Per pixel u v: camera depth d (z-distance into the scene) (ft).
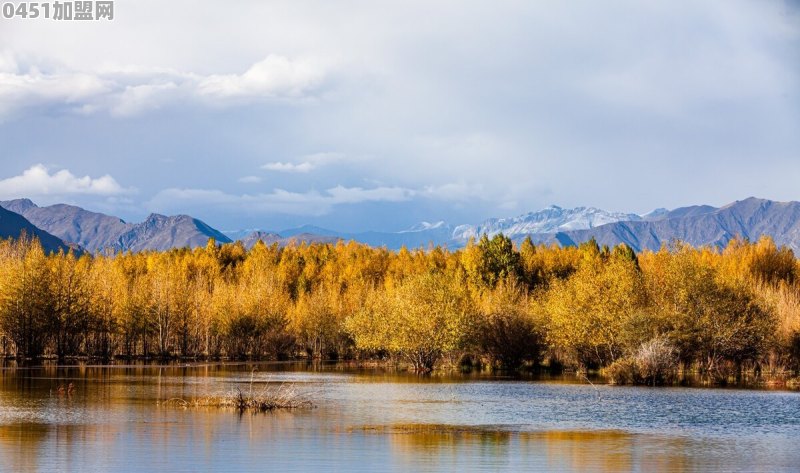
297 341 458.91
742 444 125.70
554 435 133.18
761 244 476.54
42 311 349.41
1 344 394.11
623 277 303.48
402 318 307.17
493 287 489.67
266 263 648.38
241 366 339.98
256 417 151.43
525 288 487.61
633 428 142.51
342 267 645.51
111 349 419.54
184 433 129.70
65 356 381.19
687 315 279.90
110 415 151.33
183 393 197.16
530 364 339.57
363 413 160.86
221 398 176.04
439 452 115.85
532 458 112.06
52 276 368.48
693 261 293.84
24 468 101.60
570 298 301.02
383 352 407.44
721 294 285.64
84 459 107.45
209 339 456.04
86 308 369.91
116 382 232.73
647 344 262.67
